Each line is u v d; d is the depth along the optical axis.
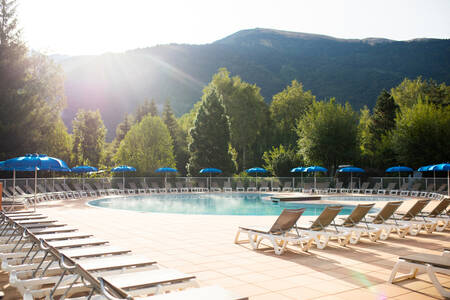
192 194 27.36
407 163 33.88
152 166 40.16
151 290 3.66
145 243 8.00
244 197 26.03
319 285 4.93
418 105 34.81
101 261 4.59
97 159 51.09
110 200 22.97
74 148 50.75
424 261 4.65
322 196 25.47
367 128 48.31
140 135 41.72
